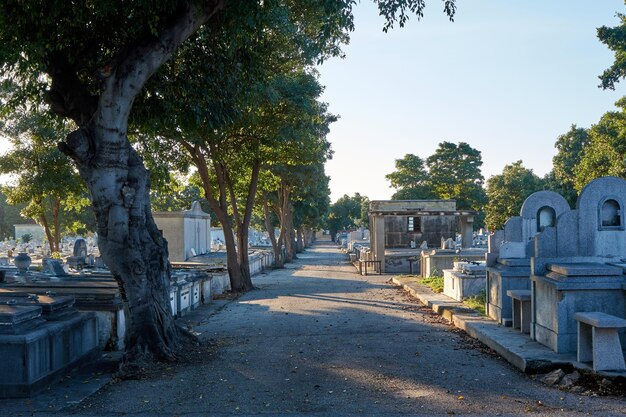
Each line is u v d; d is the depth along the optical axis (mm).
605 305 9359
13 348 7871
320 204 66188
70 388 8359
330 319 15039
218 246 52688
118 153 9828
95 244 55375
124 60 9781
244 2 10164
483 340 11258
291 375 8844
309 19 18359
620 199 10422
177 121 12555
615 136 30391
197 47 12000
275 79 20656
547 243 10391
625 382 7840
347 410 7012
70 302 9961
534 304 10523
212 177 28109
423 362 9633
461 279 17625
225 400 7570
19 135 29234
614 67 25297
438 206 42188
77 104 10375
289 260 53156
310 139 25266
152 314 10047
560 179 55500
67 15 9852
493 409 6949
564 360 8781
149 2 9367
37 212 36375
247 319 15570
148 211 10625
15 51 9859
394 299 20562
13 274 17594
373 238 41375
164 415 6969
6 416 7027
